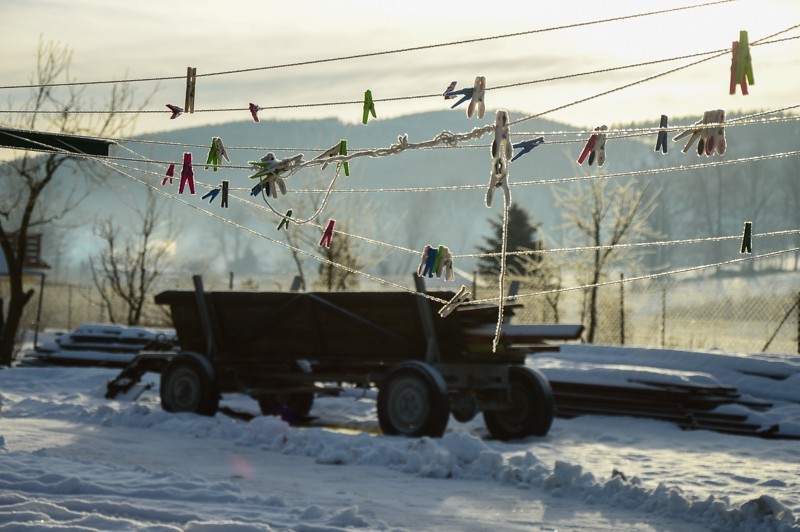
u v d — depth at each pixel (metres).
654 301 48.28
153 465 9.70
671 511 8.02
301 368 14.74
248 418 15.24
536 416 13.34
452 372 13.04
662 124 5.18
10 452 9.29
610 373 16.06
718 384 16.06
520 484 9.20
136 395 16.08
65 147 7.14
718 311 45.06
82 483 7.72
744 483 9.74
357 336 13.55
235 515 7.03
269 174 6.11
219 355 14.39
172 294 14.52
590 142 5.19
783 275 80.06
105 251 41.41
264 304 14.00
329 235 6.28
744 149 159.50
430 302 12.92
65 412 13.56
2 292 43.12
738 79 4.75
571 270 35.06
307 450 10.91
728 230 135.88
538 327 12.92
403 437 12.25
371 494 8.55
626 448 12.57
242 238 156.62
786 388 16.67
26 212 27.33
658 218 124.56
